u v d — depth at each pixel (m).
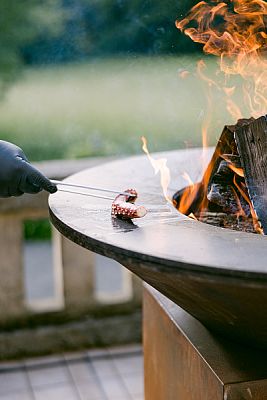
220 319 1.45
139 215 1.45
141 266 1.24
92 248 1.34
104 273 4.69
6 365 2.93
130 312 3.09
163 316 1.79
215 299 1.31
